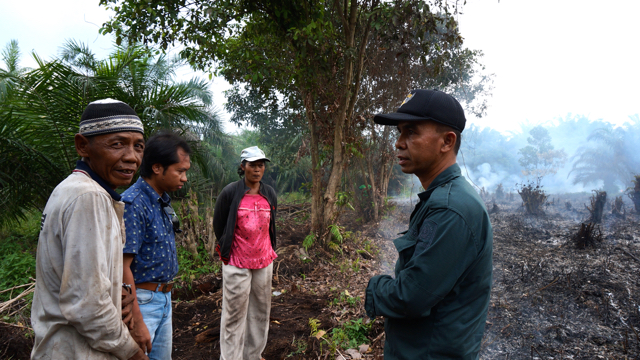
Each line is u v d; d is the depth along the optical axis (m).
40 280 1.12
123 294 1.42
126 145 1.21
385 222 8.43
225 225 2.63
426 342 1.15
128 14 4.82
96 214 1.10
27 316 3.45
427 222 1.12
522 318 3.29
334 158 6.00
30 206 5.44
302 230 7.85
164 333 1.83
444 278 1.06
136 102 5.48
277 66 5.43
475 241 1.09
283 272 5.03
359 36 6.49
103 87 5.14
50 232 1.08
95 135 1.17
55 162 5.16
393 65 7.60
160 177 1.78
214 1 5.02
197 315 3.72
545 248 5.83
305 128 8.98
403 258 1.23
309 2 5.05
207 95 7.40
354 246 6.44
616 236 6.23
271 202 2.69
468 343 1.14
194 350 3.02
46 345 1.10
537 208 8.91
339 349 2.91
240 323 2.52
